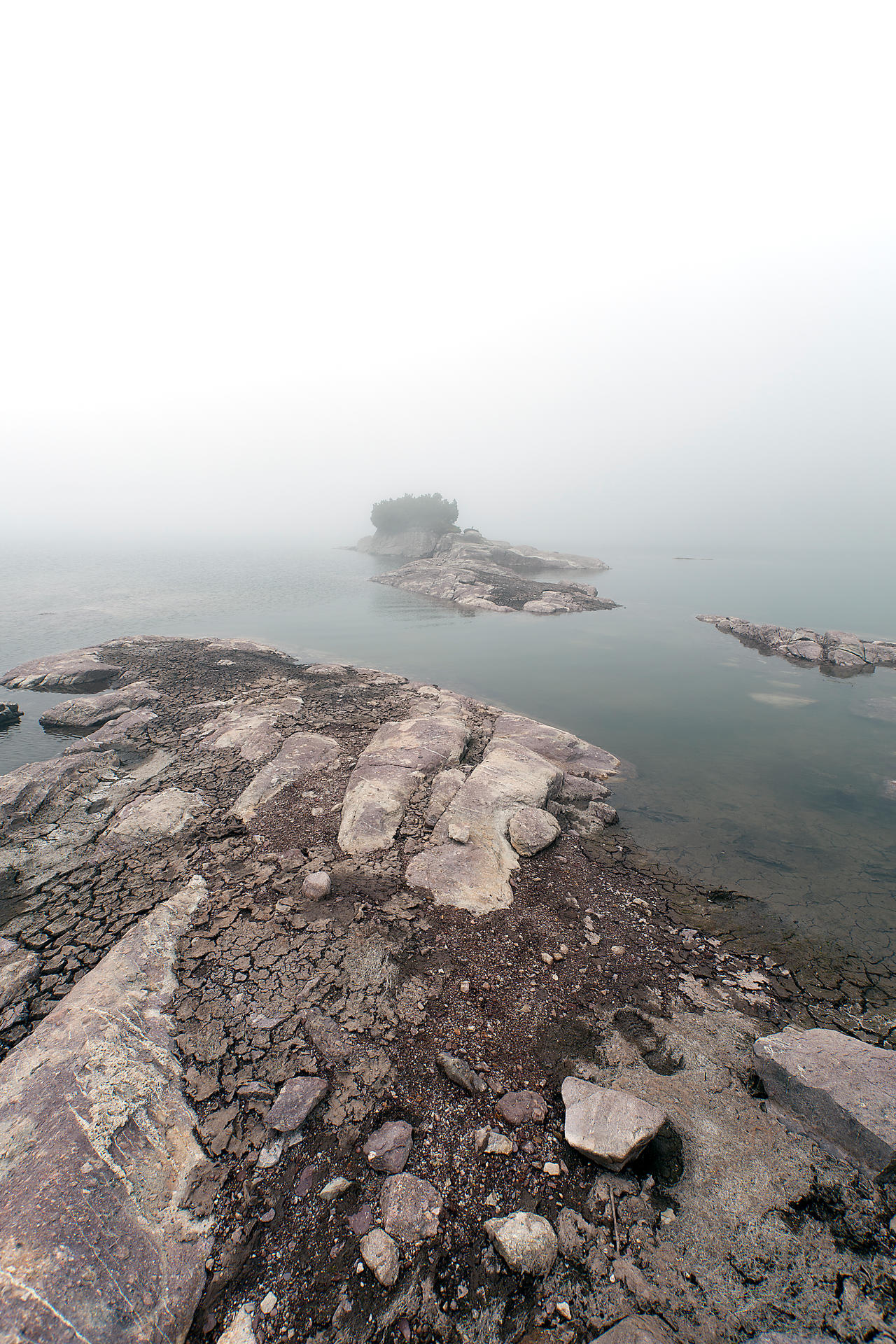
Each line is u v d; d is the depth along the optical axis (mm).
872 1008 7836
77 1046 6008
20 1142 4973
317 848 10547
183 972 7496
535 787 12617
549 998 7566
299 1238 4754
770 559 98750
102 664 22922
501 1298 4441
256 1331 4195
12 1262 4086
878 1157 5137
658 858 11602
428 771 13109
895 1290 4457
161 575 59406
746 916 9852
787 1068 6000
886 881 10938
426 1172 5293
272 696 19250
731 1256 4703
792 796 14406
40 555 79688
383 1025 6910
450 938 8492
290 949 8023
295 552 93312
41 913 9055
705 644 31750
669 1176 5344
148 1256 4441
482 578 52281
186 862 10195
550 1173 5340
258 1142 5453
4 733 17250
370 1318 4281
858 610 43750
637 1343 4078
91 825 11578
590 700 21844
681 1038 7039
